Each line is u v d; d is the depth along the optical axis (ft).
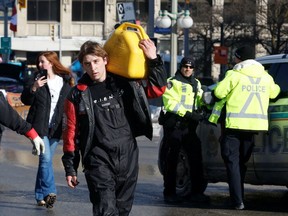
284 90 36.76
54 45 272.51
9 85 111.86
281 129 35.73
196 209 37.29
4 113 25.62
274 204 39.34
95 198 25.68
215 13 199.41
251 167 37.01
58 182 46.26
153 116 108.17
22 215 35.29
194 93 39.17
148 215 35.47
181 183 40.42
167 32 112.06
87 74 26.43
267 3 179.42
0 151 64.95
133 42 25.76
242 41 190.70
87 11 271.69
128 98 26.21
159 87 26.02
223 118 36.22
